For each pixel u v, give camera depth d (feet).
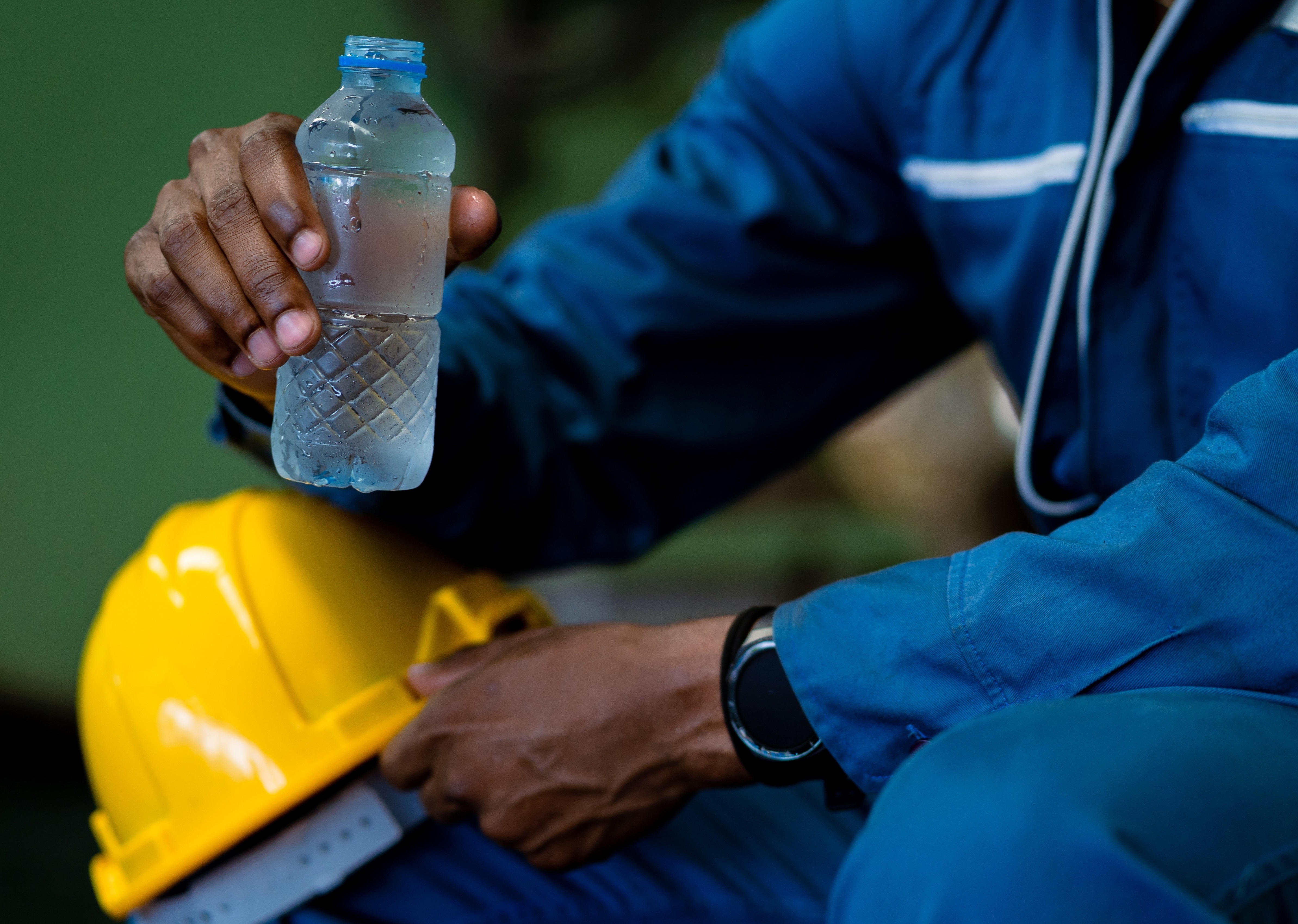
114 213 13.67
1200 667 3.53
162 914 4.98
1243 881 2.81
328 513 5.17
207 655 4.84
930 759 3.16
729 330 6.00
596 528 5.89
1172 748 3.03
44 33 13.28
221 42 13.92
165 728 4.83
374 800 4.81
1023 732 3.14
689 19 17.17
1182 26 4.57
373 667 4.90
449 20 16.15
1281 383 3.64
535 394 5.60
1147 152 4.77
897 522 19.57
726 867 5.05
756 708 4.06
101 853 11.37
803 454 6.53
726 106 6.27
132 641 5.01
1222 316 4.69
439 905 5.03
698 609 18.29
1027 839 2.78
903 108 5.62
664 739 4.24
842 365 6.40
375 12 15.28
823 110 5.95
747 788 5.36
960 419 19.39
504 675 4.44
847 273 6.20
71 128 13.47
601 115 17.10
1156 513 3.62
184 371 13.98
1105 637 3.57
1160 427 4.81
